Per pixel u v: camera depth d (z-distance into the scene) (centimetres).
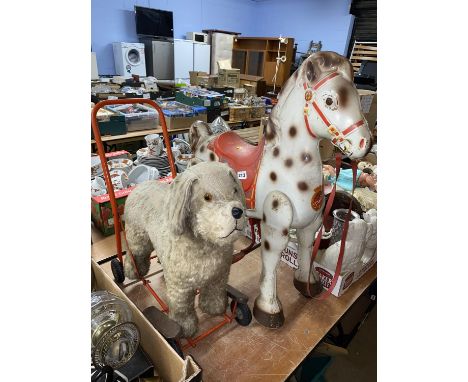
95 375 62
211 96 274
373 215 118
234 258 102
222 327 94
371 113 215
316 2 525
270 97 363
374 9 471
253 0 600
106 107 240
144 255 102
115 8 440
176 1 499
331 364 141
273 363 84
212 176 69
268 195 88
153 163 159
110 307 69
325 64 75
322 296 105
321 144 192
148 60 453
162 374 71
